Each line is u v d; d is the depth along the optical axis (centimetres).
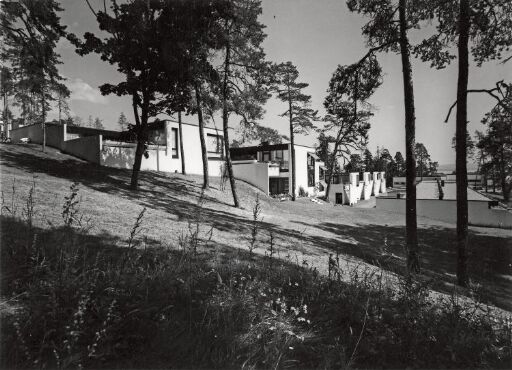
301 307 359
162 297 333
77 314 246
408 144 1142
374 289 439
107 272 349
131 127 1661
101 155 2172
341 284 451
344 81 1362
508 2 1036
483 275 1350
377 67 1327
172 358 266
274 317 331
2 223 568
